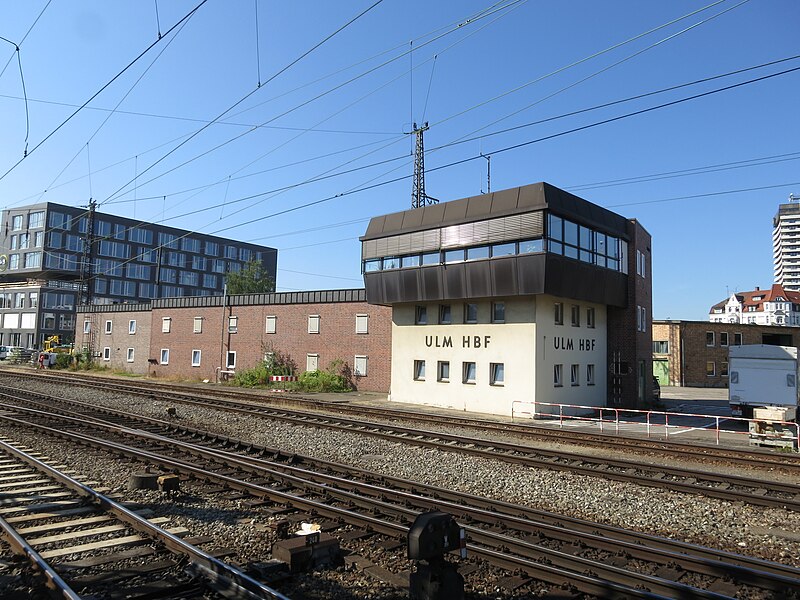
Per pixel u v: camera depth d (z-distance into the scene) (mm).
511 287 22531
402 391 27469
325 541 6883
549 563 6812
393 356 28078
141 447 14125
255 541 7453
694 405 32250
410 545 5273
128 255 93188
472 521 8422
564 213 22578
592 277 24406
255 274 80812
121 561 6746
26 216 86812
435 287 25250
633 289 27172
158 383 37000
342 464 12547
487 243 23438
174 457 12945
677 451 14688
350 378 33562
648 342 29422
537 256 21672
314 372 34219
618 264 26703
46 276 86438
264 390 33625
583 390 25391
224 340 40906
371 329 32844
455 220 24641
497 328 24000
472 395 24656
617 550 7242
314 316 35781
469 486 11055
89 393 28312
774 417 16453
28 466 11742
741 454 14797
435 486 10531
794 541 8086
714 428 20844
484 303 24578
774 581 6164
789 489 10930
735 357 23266
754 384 22734
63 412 20219
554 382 23500
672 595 5996
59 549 7078
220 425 19047
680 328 49500
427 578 5387
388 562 6836
